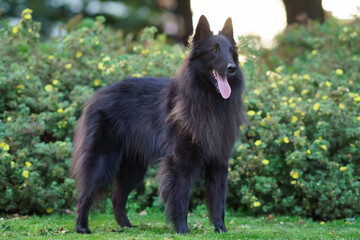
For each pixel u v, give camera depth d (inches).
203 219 440.8
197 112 342.0
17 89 485.4
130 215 471.2
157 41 724.0
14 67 501.0
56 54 558.6
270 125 459.2
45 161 446.6
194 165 343.9
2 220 391.5
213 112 344.5
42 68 539.5
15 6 1230.3
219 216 351.9
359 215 454.9
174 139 346.0
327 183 442.6
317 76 543.2
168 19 1293.1
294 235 351.3
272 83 510.3
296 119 460.4
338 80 557.0
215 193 352.5
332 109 465.4
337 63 654.5
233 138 353.7
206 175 357.1
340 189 446.9
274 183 453.4
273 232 366.6
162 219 449.7
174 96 360.5
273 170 465.7
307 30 832.9
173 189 341.1
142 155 380.8
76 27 704.4
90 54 559.2
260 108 485.4
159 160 362.0
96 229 376.2
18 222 386.6
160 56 554.9
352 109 474.3
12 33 554.3
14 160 431.8
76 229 358.6
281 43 832.3
